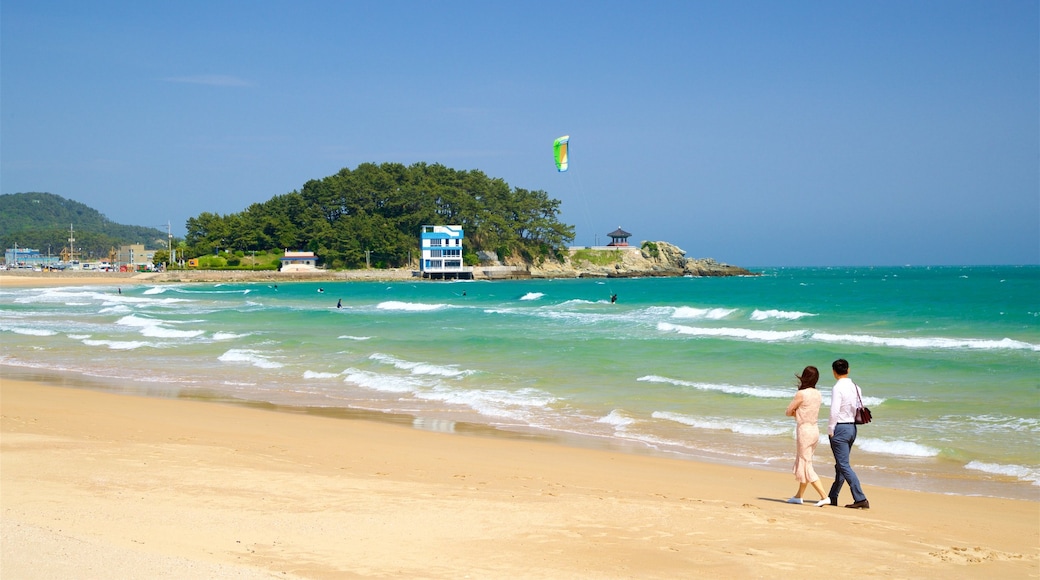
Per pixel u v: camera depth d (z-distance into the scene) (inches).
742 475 484.1
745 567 272.7
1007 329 1380.4
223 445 524.1
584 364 1006.4
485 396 805.2
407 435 608.4
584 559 275.9
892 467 514.0
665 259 7224.4
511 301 3026.6
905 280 4950.8
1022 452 537.0
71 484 370.0
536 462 509.4
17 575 219.8
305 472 431.8
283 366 1047.0
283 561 260.7
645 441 603.2
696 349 1119.6
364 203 6250.0
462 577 251.3
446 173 6628.9
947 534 337.7
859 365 967.0
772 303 2476.6
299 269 5812.0
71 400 751.7
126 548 258.5
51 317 1975.9
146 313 2127.2
